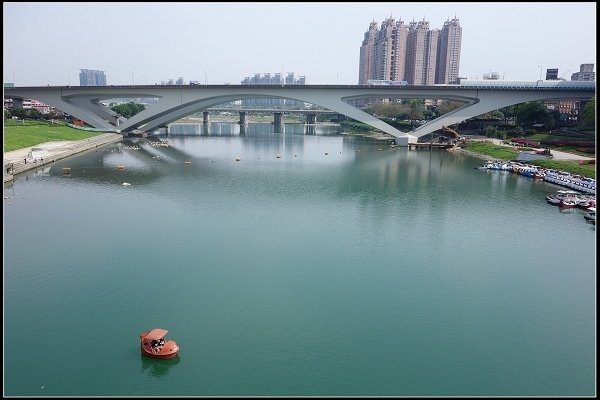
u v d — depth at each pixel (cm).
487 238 4794
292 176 8194
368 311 3200
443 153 11700
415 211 5806
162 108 12875
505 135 12838
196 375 2502
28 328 2898
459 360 2680
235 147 12900
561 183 7469
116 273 3706
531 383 2498
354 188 7188
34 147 10006
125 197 6247
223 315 3095
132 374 2502
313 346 2778
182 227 4934
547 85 12394
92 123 13462
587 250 4481
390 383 2473
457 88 11706
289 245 4450
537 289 3609
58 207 5653
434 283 3678
